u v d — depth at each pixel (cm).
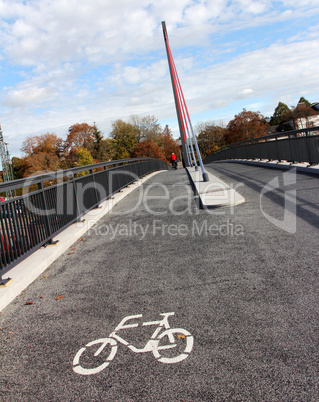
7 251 433
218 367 240
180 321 309
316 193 744
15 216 464
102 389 233
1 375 262
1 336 323
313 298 318
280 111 9075
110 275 448
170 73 2455
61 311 360
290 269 389
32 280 460
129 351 274
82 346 289
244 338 270
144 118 7819
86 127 7269
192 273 417
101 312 346
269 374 226
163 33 2300
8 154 5594
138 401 217
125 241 606
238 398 209
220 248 495
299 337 262
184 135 2438
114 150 7719
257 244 488
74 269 490
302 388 211
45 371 261
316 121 6494
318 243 456
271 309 308
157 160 2791
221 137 8562
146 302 355
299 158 1155
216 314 312
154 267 456
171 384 229
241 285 366
